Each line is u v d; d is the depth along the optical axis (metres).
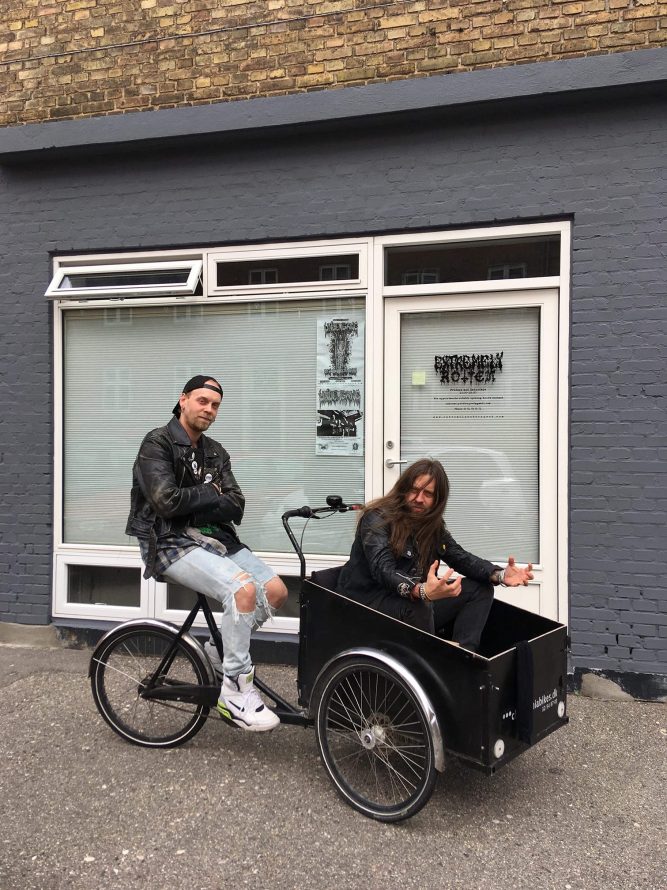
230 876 2.53
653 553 4.21
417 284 4.72
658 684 4.20
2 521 5.33
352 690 2.97
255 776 3.23
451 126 4.52
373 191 4.66
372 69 4.61
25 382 5.29
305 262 4.89
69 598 5.33
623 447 4.25
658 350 4.20
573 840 2.77
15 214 5.28
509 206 4.43
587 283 4.30
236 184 4.90
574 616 4.32
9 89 5.27
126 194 5.10
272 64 4.79
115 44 5.07
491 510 4.64
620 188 4.26
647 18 4.19
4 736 3.66
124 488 5.28
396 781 2.95
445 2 4.50
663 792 3.16
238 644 3.15
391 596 3.06
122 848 2.68
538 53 4.35
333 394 4.90
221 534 3.47
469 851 2.69
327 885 2.48
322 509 3.40
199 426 3.34
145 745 3.52
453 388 4.70
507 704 2.71
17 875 2.52
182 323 5.16
